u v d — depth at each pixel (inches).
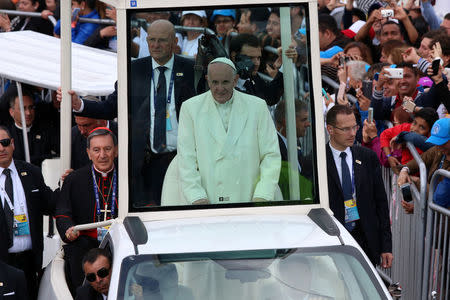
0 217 661.3
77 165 789.9
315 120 481.4
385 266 629.9
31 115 883.4
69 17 575.8
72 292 583.8
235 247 414.9
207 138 479.8
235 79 477.7
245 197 482.6
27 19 1165.1
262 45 474.9
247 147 481.4
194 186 479.8
